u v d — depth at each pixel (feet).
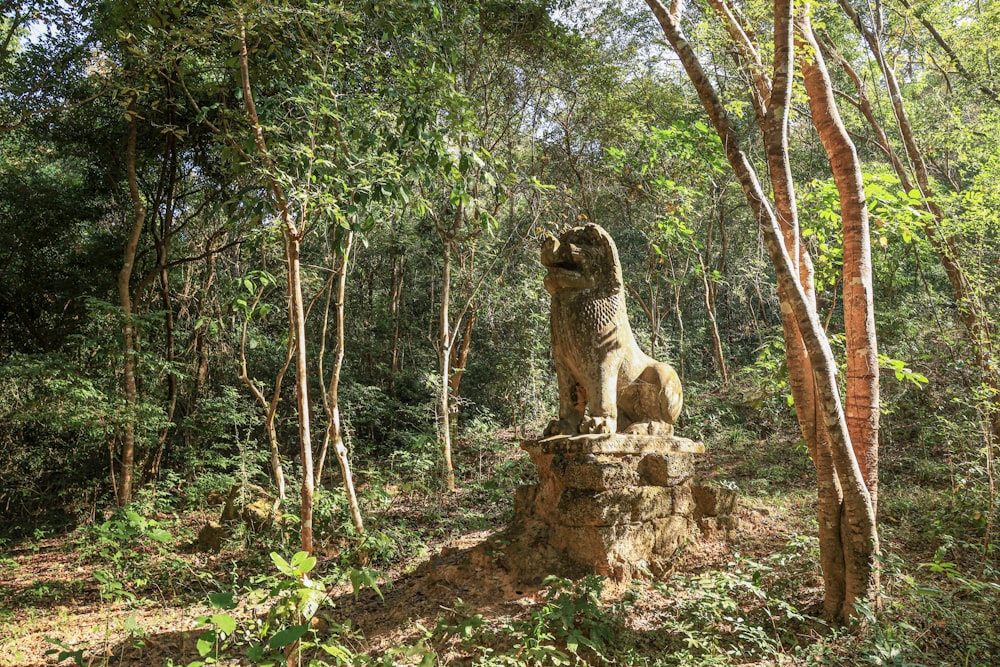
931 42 36.22
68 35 41.19
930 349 33.71
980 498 21.29
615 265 20.02
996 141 31.42
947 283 42.39
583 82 46.09
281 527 29.30
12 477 49.44
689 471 20.11
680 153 31.45
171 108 43.34
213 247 54.19
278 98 23.57
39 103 42.93
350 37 23.31
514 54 46.16
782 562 17.67
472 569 18.57
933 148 35.91
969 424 24.67
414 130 22.41
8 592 27.78
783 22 16.87
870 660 12.80
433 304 66.03
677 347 55.57
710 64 31.35
